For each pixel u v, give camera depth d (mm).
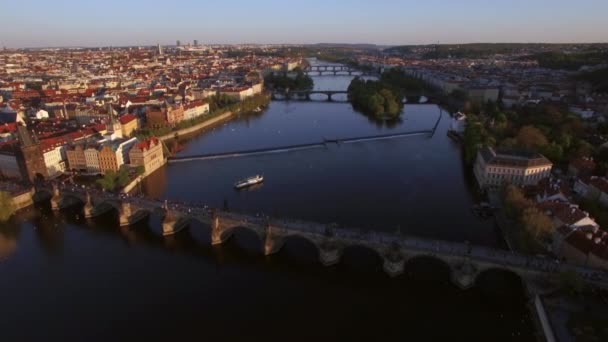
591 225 199250
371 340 161375
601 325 148250
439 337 162125
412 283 193875
